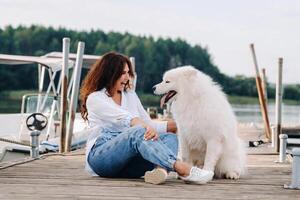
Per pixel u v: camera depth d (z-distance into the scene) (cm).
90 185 439
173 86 475
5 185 441
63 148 839
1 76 4947
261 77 1441
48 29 6669
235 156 493
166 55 6788
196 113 467
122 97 466
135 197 388
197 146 486
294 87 6425
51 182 459
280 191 427
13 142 866
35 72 5028
